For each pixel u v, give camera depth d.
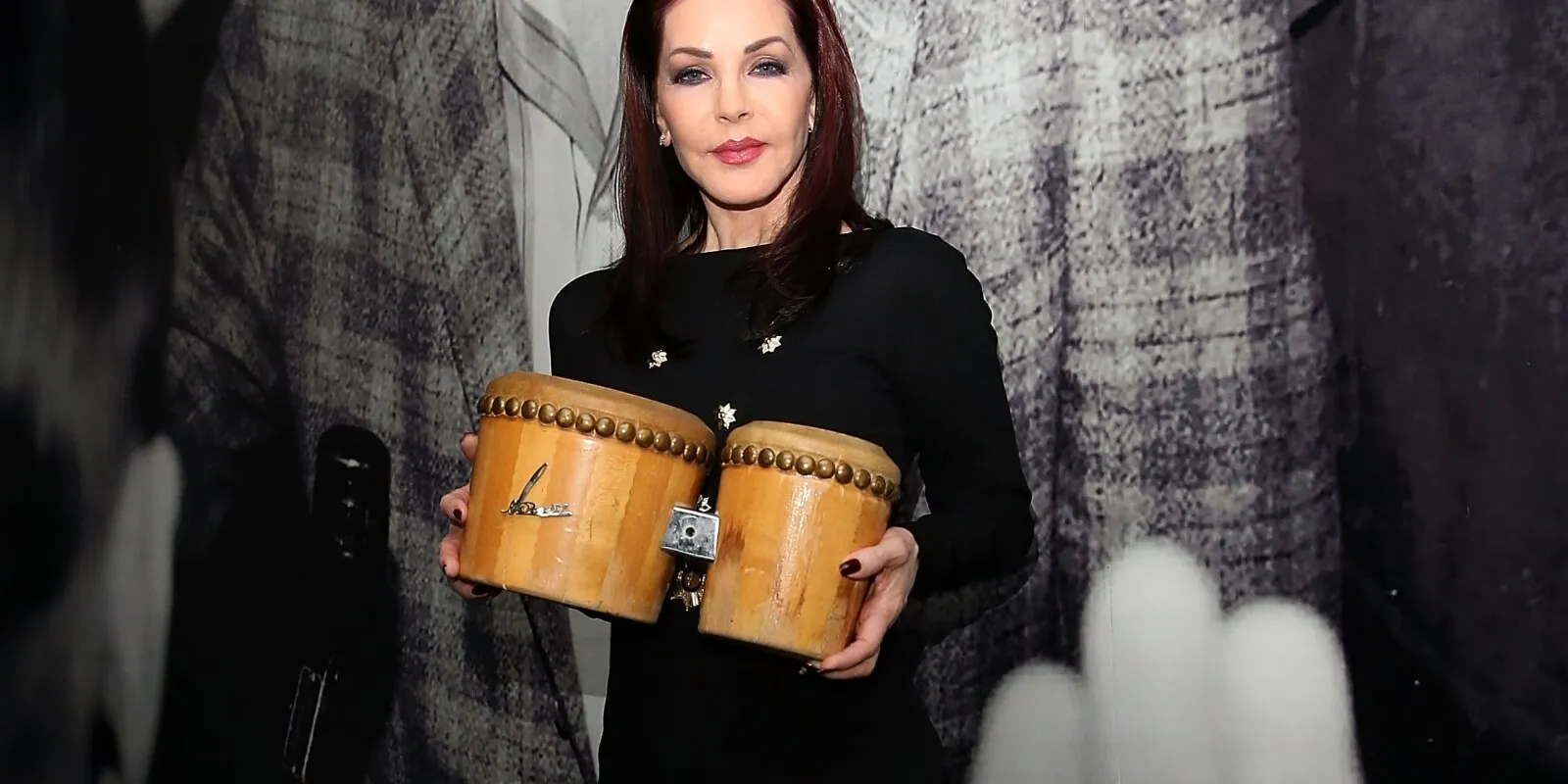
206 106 2.12
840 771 1.12
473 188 1.94
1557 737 1.40
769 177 1.26
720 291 1.25
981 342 1.21
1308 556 1.52
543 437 1.03
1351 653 1.49
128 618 2.13
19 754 2.16
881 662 1.17
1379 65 1.48
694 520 1.03
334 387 2.02
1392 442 1.48
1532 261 1.41
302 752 2.01
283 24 2.08
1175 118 1.59
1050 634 1.63
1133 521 1.60
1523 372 1.42
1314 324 1.51
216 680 2.07
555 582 1.02
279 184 2.07
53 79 2.18
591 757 1.86
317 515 2.03
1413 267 1.47
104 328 2.17
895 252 1.21
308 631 2.02
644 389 1.22
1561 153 1.40
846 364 1.17
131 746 2.10
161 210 2.14
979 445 1.20
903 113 1.71
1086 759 1.61
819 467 1.00
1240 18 1.56
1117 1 1.62
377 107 2.01
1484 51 1.44
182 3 2.15
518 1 1.92
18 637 2.18
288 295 2.06
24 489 2.18
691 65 1.25
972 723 1.65
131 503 2.14
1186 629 1.57
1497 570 1.43
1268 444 1.54
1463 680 1.44
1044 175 1.65
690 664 1.12
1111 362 1.61
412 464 1.97
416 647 1.96
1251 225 1.55
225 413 2.09
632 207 1.32
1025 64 1.66
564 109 1.88
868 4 1.73
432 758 1.94
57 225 2.18
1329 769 1.50
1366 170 1.49
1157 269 1.59
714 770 1.10
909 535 1.06
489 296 1.92
